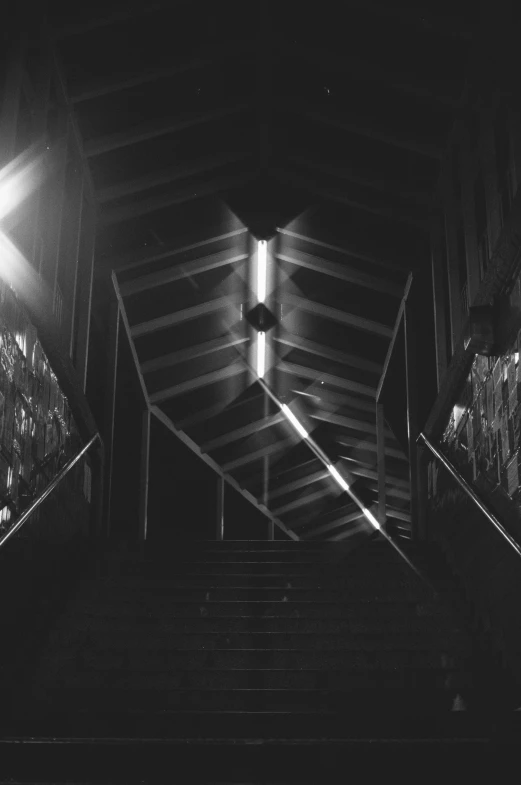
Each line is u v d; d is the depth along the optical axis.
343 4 7.95
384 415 13.44
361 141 9.74
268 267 11.59
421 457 9.70
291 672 5.70
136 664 5.87
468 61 7.31
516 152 6.02
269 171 10.27
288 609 6.70
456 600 6.93
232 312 12.71
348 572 7.57
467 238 7.73
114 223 10.38
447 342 9.55
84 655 5.86
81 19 7.49
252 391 14.84
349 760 4.08
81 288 9.53
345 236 10.58
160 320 12.00
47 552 6.82
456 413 8.10
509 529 5.99
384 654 5.93
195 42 8.45
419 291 10.35
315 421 15.73
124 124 9.12
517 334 5.77
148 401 12.78
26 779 4.04
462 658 5.95
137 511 12.25
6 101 6.09
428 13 7.15
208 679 5.66
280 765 4.07
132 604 6.69
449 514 8.09
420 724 4.96
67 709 5.20
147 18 8.31
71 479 8.05
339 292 11.94
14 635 5.61
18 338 6.02
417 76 7.95
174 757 4.07
